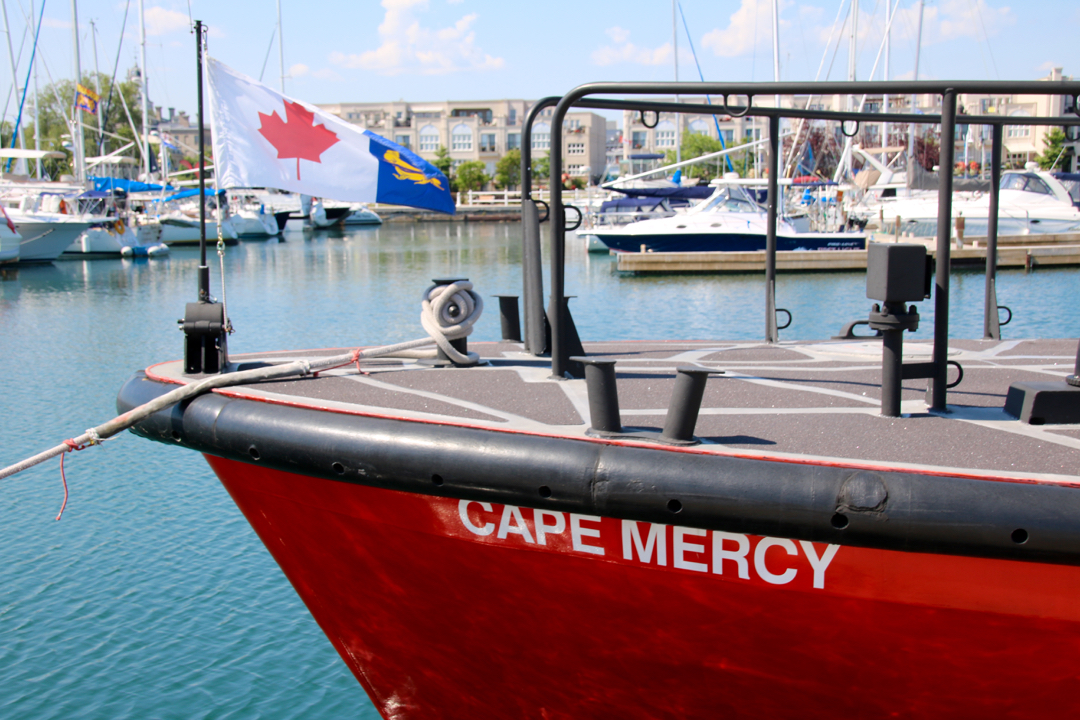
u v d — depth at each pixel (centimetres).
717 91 378
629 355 589
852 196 4150
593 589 350
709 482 306
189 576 752
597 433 333
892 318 370
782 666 344
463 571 372
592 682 388
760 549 314
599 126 14738
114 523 859
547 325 542
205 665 624
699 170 8981
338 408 375
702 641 348
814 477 299
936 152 4562
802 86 367
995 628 307
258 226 6191
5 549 800
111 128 7988
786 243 3416
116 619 682
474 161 11912
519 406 390
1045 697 321
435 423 350
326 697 589
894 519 290
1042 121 614
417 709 466
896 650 324
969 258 3191
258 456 381
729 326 2188
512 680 410
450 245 5359
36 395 1388
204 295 459
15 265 4044
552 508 329
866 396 433
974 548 288
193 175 7012
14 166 4962
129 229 4700
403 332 2092
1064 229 3584
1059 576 292
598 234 3588
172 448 1086
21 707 573
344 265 3972
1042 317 2159
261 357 529
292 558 432
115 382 1493
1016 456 321
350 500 378
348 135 528
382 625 428
